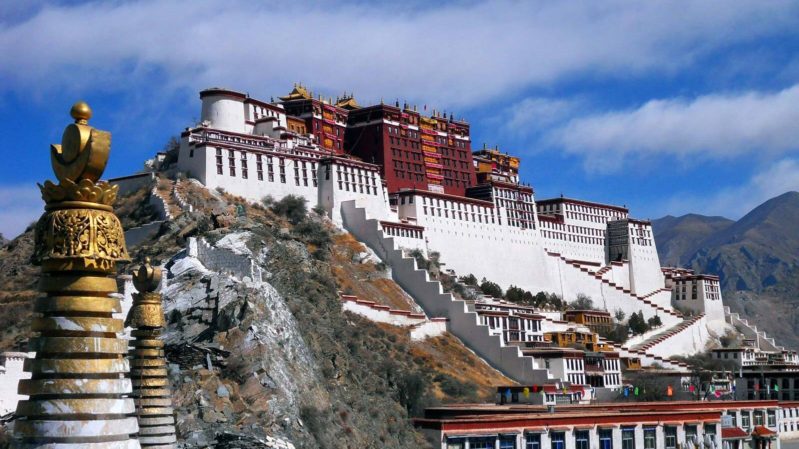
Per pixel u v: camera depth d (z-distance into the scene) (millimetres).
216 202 180250
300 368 109562
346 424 108312
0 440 52094
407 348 167875
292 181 197875
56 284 27641
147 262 46969
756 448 149375
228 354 102438
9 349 131375
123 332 30359
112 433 27453
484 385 167875
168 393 45750
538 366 176500
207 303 110750
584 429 122625
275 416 95750
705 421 135750
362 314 168875
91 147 27250
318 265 165500
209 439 87875
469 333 182250
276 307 113938
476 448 116438
